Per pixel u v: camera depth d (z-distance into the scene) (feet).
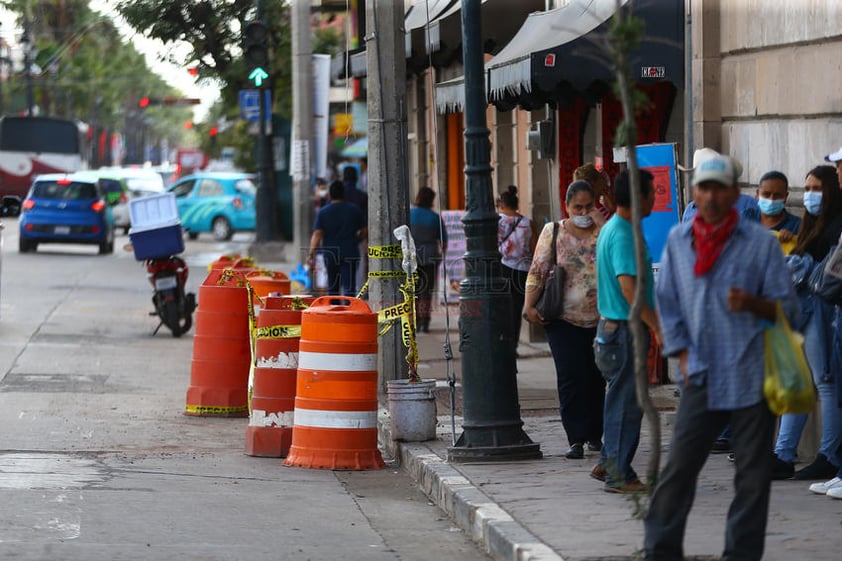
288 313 74.69
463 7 66.59
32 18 371.15
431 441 73.82
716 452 66.80
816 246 59.52
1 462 68.90
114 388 97.86
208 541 53.11
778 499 55.72
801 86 71.87
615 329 55.88
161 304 131.23
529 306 66.03
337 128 243.40
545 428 77.41
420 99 190.08
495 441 66.23
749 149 78.23
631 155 41.98
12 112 550.77
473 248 66.74
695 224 41.70
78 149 419.95
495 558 50.65
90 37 377.71
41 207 245.45
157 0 156.56
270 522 57.26
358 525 57.31
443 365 108.37
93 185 248.52
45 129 417.28
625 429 56.70
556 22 96.22
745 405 40.91
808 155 71.10
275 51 202.18
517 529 50.65
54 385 98.12
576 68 88.02
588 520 52.08
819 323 59.31
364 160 296.30
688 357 41.70
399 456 72.59
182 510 58.85
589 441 67.00
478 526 53.67
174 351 120.78
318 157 175.83
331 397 70.95
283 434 73.97
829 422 59.41
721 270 41.14
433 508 61.26
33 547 50.72
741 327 40.96
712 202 40.86
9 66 498.69
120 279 195.42
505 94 97.04
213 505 60.23
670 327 41.91
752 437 41.22
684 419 41.88
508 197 104.17
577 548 47.34
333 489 65.41
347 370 71.05
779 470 59.98
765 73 75.97
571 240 65.57
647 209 54.65
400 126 87.30
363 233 124.36
